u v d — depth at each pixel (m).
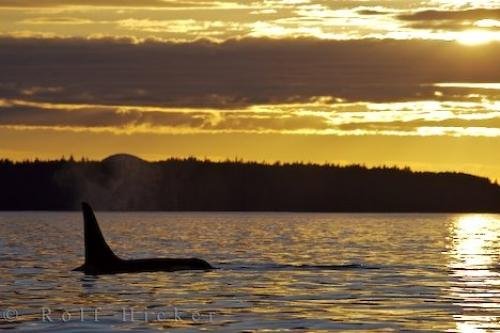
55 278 162.00
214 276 164.88
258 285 150.88
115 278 161.00
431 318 117.19
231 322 112.62
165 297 135.25
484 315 120.31
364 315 119.00
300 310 122.69
